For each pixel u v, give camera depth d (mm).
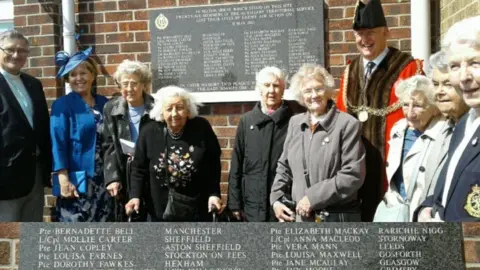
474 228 3088
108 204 4727
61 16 6051
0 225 3361
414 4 5332
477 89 2789
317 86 4004
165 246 3268
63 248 3309
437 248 3119
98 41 5988
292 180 4164
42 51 6020
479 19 2840
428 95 3693
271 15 5594
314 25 5520
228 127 5734
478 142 2801
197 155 4340
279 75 4500
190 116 4387
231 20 5680
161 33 5828
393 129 3986
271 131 4453
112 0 5945
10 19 6398
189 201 4340
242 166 4578
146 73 4715
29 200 4891
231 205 4566
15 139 4594
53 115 4781
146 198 4441
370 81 4348
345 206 3953
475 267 3088
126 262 3285
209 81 5742
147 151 4375
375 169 4230
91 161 4738
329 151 3951
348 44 5500
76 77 4832
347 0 5492
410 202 3676
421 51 5320
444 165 3125
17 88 4750
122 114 4629
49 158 4949
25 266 3314
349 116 4020
